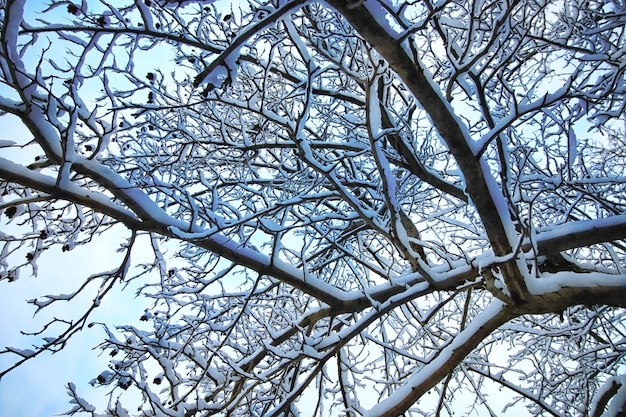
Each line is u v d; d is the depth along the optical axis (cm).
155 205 413
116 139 570
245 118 651
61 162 364
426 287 457
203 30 504
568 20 480
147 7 394
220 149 579
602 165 633
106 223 512
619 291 342
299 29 429
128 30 389
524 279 355
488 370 528
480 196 327
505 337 662
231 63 239
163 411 433
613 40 487
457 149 308
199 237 397
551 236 428
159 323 503
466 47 307
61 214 520
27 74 331
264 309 634
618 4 460
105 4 378
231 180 610
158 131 589
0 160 353
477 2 345
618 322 606
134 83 493
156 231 414
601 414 412
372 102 345
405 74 273
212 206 448
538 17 470
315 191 609
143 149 599
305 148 414
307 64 390
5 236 464
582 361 615
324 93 603
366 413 391
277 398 555
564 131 462
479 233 603
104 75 388
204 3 240
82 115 374
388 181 360
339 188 425
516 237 344
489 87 502
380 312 456
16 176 357
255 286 475
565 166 490
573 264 462
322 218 541
